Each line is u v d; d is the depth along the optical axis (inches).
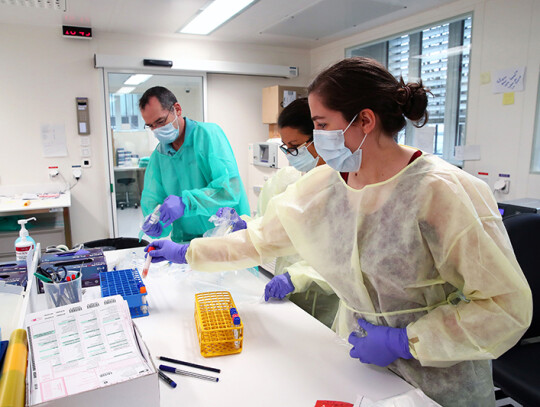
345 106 32.6
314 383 35.6
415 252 34.1
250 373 36.9
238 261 48.9
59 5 113.2
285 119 52.1
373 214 35.7
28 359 29.7
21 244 58.1
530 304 31.6
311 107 34.8
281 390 34.6
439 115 127.6
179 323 46.0
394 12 125.5
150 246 55.1
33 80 136.6
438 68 126.3
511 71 102.0
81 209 149.6
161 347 41.0
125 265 64.4
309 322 46.9
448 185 31.9
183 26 137.6
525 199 95.7
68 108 142.3
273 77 178.1
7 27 131.3
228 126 172.4
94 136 147.5
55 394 26.1
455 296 37.4
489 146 109.3
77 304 34.8
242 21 133.3
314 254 40.8
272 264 118.9
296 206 41.6
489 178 110.0
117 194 155.3
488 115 108.8
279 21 133.7
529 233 59.7
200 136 74.4
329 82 32.8
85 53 141.9
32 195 134.8
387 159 35.2
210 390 34.5
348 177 38.7
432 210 32.7
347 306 42.1
